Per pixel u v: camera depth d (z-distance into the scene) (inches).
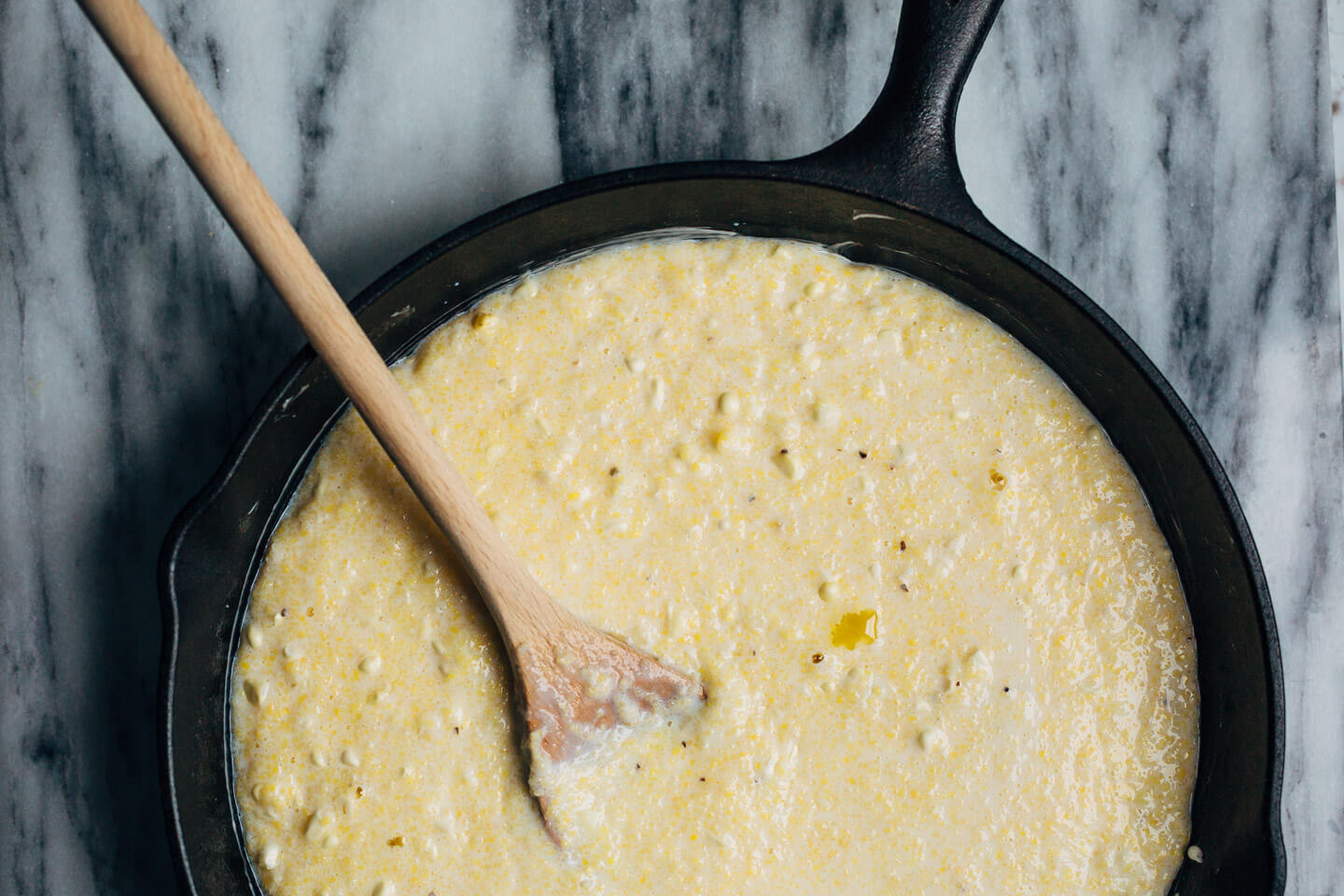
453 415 19.4
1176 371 21.2
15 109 21.0
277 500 19.7
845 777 19.0
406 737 19.0
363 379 17.7
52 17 21.0
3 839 20.6
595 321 19.6
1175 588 19.7
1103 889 19.2
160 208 21.0
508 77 21.0
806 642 19.1
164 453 20.9
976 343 19.8
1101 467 19.8
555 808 18.6
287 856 19.0
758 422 19.4
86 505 20.8
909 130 18.7
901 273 20.0
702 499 19.2
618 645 18.7
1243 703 18.9
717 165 18.5
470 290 19.9
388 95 21.0
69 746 20.7
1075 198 21.2
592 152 21.0
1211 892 19.1
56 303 20.9
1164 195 21.3
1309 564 21.2
